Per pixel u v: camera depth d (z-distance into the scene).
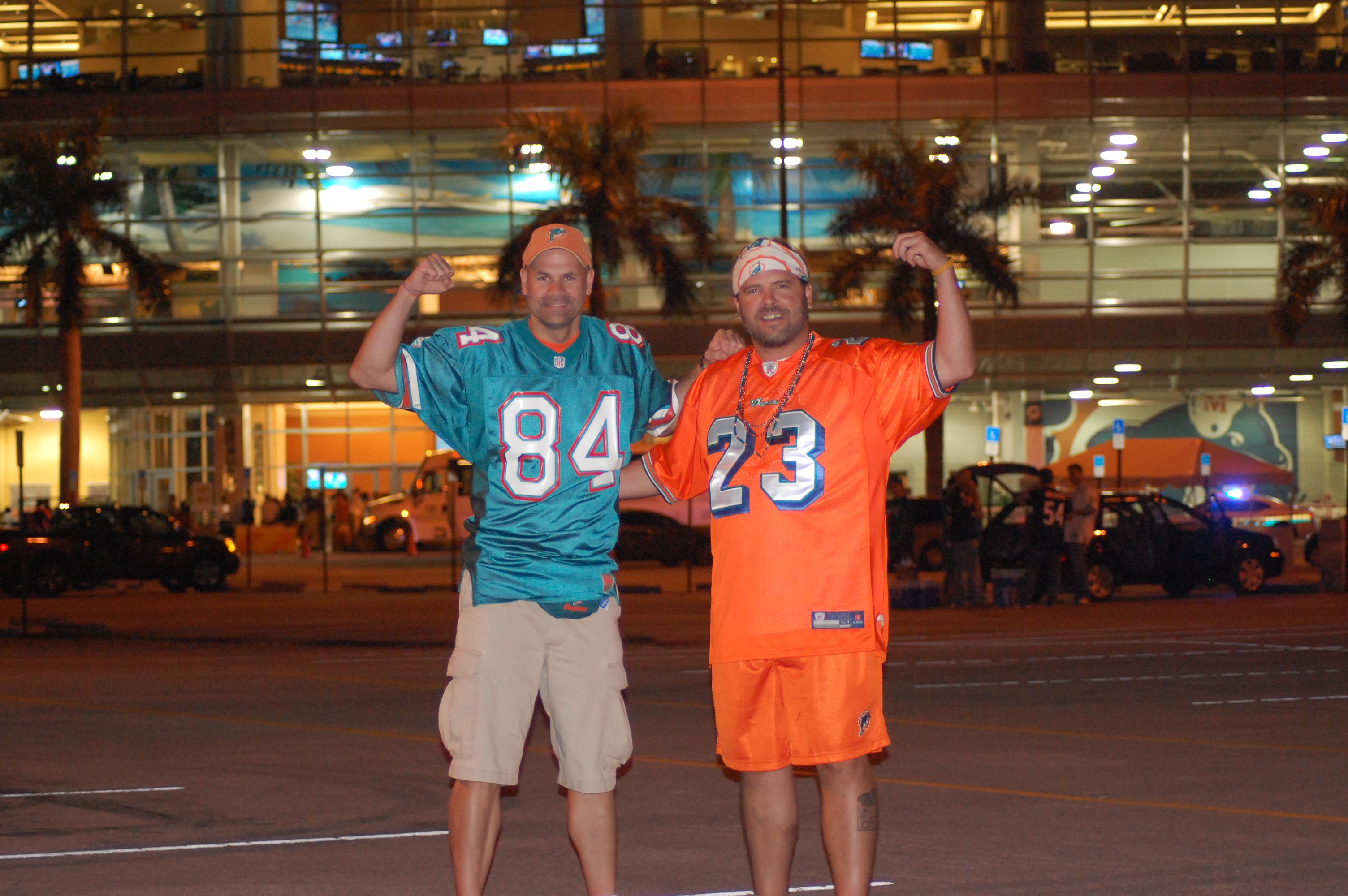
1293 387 47.12
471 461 5.04
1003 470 32.06
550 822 6.67
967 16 44.69
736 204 44.09
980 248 36.03
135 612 22.84
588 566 4.93
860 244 43.09
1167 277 45.19
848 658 4.73
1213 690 11.24
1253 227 45.19
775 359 4.98
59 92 44.41
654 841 6.25
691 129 43.81
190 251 45.09
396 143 44.66
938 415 4.95
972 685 11.73
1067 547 22.14
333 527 45.72
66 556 27.25
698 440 5.08
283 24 44.62
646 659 14.26
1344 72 44.22
